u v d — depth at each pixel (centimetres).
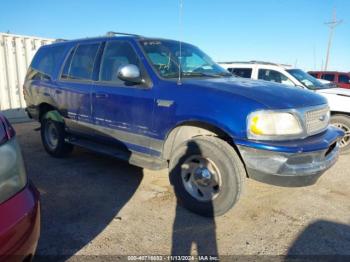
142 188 446
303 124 334
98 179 480
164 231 333
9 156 214
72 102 514
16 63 988
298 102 344
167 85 385
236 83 379
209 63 476
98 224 346
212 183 354
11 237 198
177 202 401
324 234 330
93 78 482
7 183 209
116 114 438
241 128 322
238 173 337
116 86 441
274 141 320
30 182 235
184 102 360
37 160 575
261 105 322
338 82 1549
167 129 377
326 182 475
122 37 457
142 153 417
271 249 304
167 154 394
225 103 334
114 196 419
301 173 323
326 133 372
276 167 316
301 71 791
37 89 594
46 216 362
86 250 298
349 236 327
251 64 813
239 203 398
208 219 359
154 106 388
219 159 341
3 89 965
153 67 405
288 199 412
